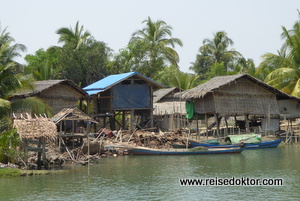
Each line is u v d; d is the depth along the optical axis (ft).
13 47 110.01
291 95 144.87
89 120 97.50
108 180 72.33
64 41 186.60
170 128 140.46
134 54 183.62
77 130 113.29
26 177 74.08
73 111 96.73
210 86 132.16
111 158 101.30
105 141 114.52
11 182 69.77
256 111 137.49
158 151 105.60
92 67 171.01
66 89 122.93
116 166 87.51
